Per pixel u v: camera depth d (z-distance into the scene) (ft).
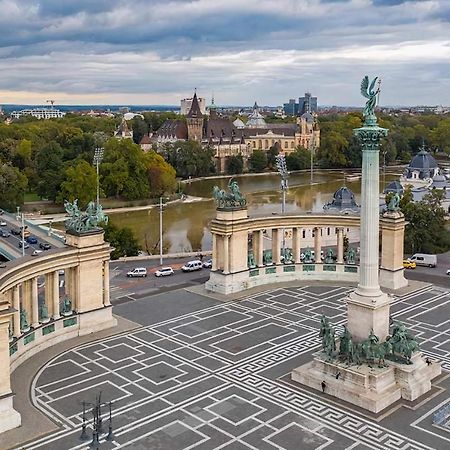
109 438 184.55
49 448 211.00
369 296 256.52
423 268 465.88
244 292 395.96
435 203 553.23
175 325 334.24
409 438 215.31
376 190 253.24
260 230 409.69
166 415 233.96
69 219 325.21
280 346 302.04
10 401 224.53
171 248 633.61
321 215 415.03
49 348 301.43
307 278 420.77
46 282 309.63
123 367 278.87
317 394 249.34
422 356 263.29
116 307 367.04
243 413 234.99
